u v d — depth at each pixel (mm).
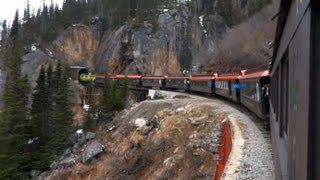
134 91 76312
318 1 3611
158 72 117438
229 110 31469
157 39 120312
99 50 133750
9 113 45531
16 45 99375
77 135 45031
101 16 139125
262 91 21922
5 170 40375
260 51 73250
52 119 49562
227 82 38938
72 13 140750
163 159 29812
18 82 51719
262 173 13680
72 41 133000
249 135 19766
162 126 34125
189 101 41000
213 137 26328
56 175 38188
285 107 7797
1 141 42406
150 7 128000
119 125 42094
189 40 121188
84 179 36250
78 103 83875
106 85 59250
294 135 5137
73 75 93562
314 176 3844
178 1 129250
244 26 92062
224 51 91812
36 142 46844
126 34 123125
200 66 103062
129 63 120188
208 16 125250
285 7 6477
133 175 32062
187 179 24344
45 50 124062
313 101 3811
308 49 3824
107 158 36781
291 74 5879
